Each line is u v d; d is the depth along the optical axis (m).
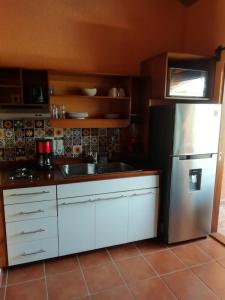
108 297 1.77
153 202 2.38
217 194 2.66
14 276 1.97
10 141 2.42
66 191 2.03
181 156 2.29
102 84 2.67
